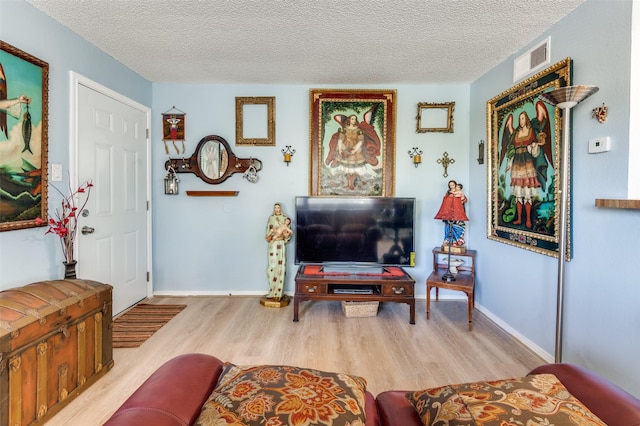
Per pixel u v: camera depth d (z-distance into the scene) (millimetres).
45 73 2121
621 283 1702
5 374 1387
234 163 3488
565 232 1885
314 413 789
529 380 918
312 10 2098
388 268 3211
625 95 1679
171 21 2242
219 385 964
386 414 988
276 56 2799
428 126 3488
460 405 835
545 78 2258
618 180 1718
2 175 1860
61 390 1680
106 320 2029
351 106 3467
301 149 3514
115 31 2381
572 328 2029
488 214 3006
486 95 3119
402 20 2207
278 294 3316
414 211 3264
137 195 3252
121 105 2973
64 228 2104
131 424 758
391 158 3475
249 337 2564
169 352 2309
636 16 1631
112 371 2057
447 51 2670
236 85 3488
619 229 1712
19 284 1972
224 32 2389
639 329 1610
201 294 3592
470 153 3453
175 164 3488
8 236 1908
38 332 1538
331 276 2959
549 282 2238
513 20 2172
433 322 2902
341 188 3500
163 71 3156
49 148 2188
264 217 3551
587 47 1917
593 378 958
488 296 3055
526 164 2471
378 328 2762
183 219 3559
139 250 3307
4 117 1866
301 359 2229
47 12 2123
